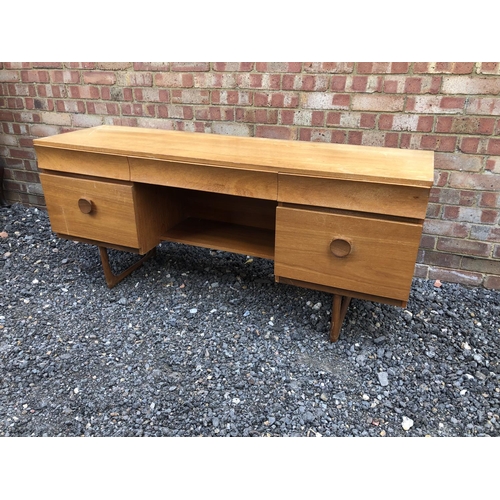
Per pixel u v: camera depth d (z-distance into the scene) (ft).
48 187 6.81
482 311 6.99
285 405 5.30
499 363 5.95
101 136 7.00
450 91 6.55
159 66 8.14
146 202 6.63
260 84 7.58
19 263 8.32
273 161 5.56
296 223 5.47
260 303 7.12
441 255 7.61
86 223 6.82
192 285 7.60
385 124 7.07
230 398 5.39
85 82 8.90
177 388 5.55
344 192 5.11
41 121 9.76
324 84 7.18
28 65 9.25
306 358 6.03
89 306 7.07
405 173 5.00
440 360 6.00
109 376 5.72
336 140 7.47
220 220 7.74
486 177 6.84
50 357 6.02
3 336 6.40
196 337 6.39
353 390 5.52
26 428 5.03
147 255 8.37
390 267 5.23
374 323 6.68
